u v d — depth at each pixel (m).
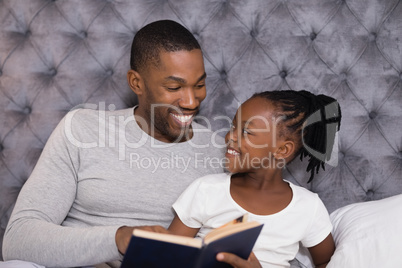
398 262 0.94
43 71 1.30
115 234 0.83
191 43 1.01
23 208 0.93
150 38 1.00
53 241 0.85
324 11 1.25
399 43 1.24
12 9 1.30
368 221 1.05
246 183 1.01
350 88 1.25
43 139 1.28
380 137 1.24
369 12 1.25
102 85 1.28
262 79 1.25
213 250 0.70
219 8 1.27
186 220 0.98
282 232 0.97
